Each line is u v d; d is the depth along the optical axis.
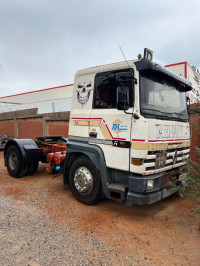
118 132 3.87
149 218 4.08
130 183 3.66
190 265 2.78
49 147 6.41
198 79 4.56
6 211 4.20
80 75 4.72
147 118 3.59
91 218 3.99
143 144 3.51
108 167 4.09
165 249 3.11
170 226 3.79
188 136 4.81
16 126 13.77
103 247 3.11
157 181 3.73
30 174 6.82
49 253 2.93
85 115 4.52
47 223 3.76
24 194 5.14
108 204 4.68
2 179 6.38
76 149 4.65
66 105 13.04
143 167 3.52
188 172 4.43
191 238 3.41
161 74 3.95
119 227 3.71
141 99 3.65
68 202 4.71
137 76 3.66
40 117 11.59
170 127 4.06
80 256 2.89
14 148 6.46
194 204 4.74
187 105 5.02
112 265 2.74
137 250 3.06
